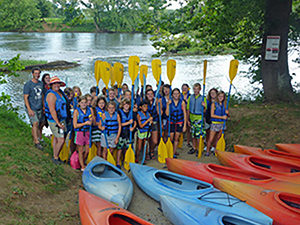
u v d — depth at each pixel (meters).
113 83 7.82
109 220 3.66
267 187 4.56
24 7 82.94
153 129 6.44
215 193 4.38
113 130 5.65
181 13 10.75
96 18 91.94
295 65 20.20
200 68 25.80
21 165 4.38
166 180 5.31
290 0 8.82
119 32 93.75
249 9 8.95
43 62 27.89
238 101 10.48
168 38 11.29
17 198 3.59
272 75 9.25
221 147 6.72
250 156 5.75
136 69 5.82
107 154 5.96
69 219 3.75
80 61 30.80
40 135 6.29
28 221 3.28
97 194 4.47
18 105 13.55
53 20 97.62
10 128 6.22
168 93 6.44
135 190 5.24
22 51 38.56
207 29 10.58
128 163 6.06
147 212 4.51
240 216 3.77
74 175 5.24
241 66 24.27
